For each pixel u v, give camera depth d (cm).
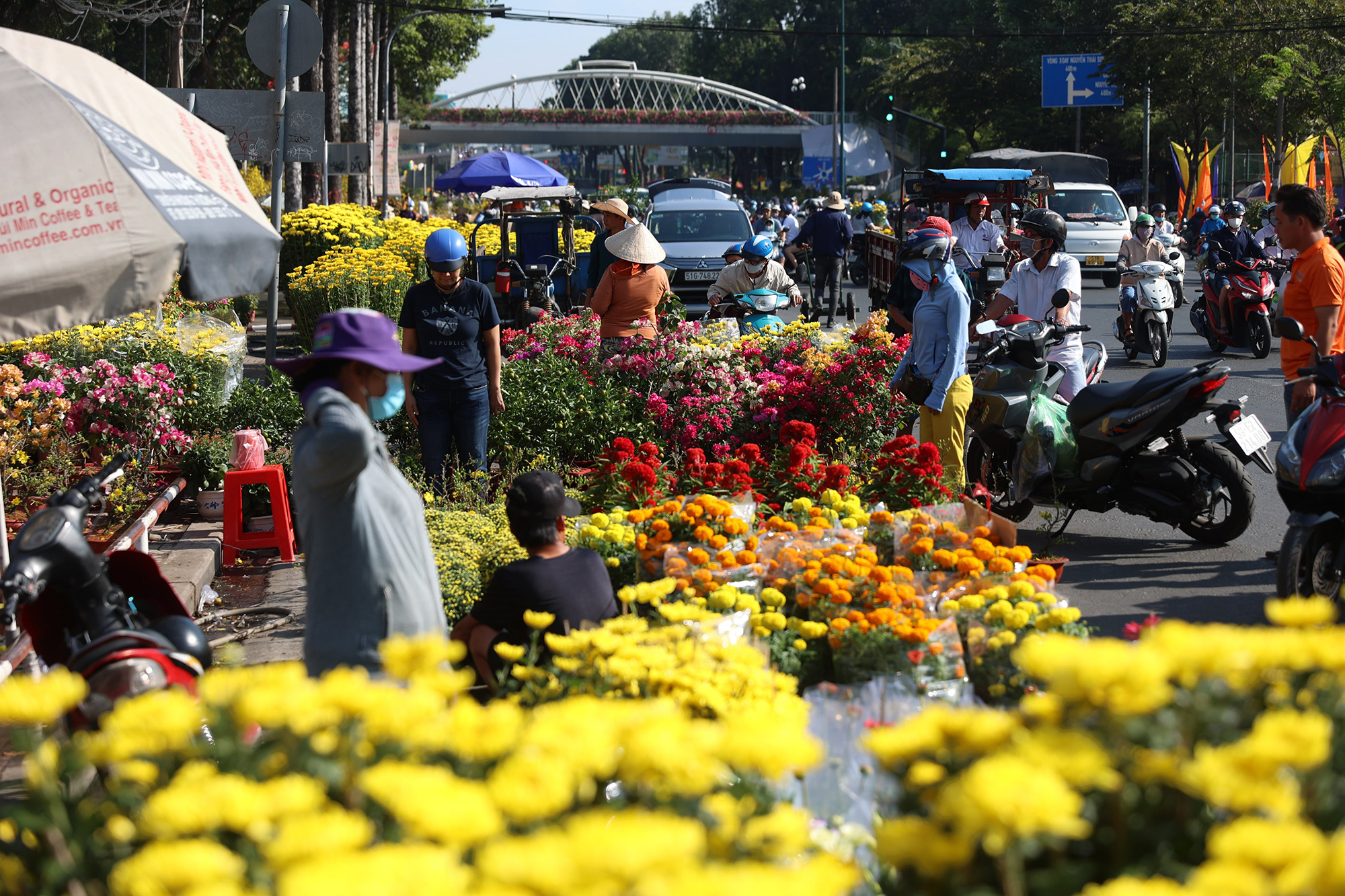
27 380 847
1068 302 793
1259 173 5666
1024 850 157
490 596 402
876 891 207
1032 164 3256
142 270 425
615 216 1041
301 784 172
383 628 325
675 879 145
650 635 294
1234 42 4284
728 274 1228
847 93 9950
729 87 10638
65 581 369
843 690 304
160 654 354
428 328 702
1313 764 163
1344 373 582
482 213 2217
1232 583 686
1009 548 447
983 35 6391
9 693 197
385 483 334
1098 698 169
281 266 1923
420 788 166
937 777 178
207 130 536
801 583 434
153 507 682
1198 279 2764
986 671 380
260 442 755
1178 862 169
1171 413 708
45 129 434
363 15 3447
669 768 178
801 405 851
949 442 736
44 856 192
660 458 812
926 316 732
